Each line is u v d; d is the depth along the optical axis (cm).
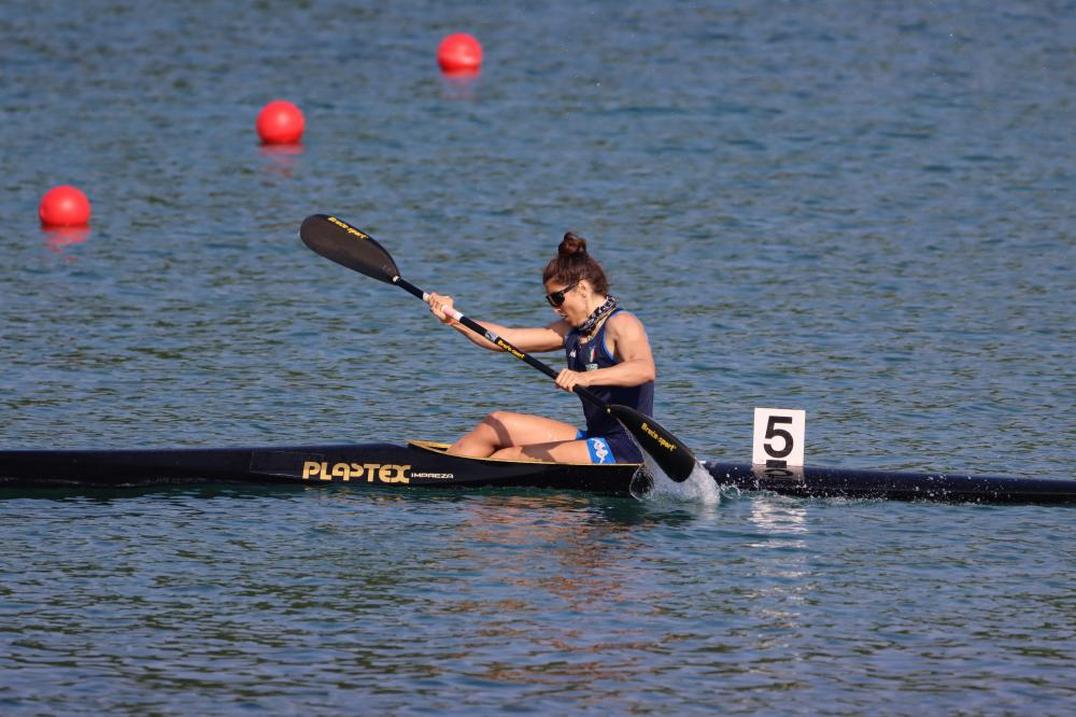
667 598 3002
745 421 4284
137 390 4519
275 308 5488
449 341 5138
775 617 2916
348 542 3306
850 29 11612
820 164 7756
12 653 2720
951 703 2566
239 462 3709
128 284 5781
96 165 7775
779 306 5500
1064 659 2741
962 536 3394
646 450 3575
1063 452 4003
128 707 2530
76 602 2955
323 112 9088
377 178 7512
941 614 2939
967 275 5906
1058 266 6031
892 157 7906
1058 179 7462
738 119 8788
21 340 5034
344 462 3719
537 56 10800
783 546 3312
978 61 10462
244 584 3055
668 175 7556
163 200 7100
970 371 4772
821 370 4781
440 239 6406
